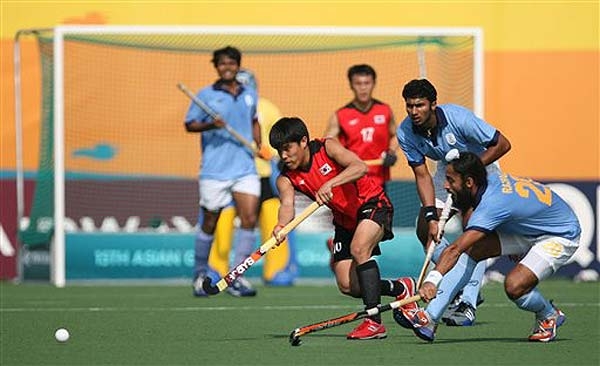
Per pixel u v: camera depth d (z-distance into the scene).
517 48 54.91
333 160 29.28
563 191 54.66
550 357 27.02
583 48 55.03
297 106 55.75
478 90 51.72
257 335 31.70
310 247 53.66
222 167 45.53
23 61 53.69
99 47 54.47
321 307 40.25
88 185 54.31
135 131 54.72
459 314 33.62
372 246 29.88
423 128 31.52
